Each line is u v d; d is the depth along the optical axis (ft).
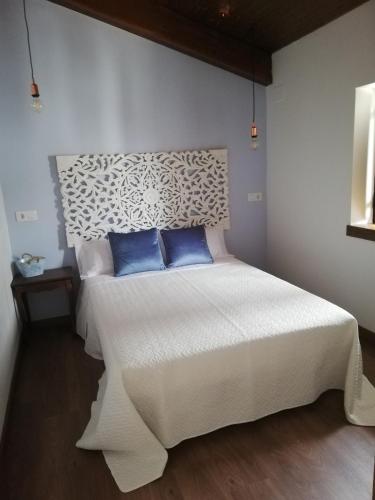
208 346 6.24
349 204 9.64
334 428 6.54
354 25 8.66
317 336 6.75
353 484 5.38
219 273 10.44
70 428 6.86
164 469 5.76
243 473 5.66
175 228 12.12
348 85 9.10
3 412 6.75
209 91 11.85
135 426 5.74
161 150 11.69
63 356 9.59
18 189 10.47
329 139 9.98
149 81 11.16
